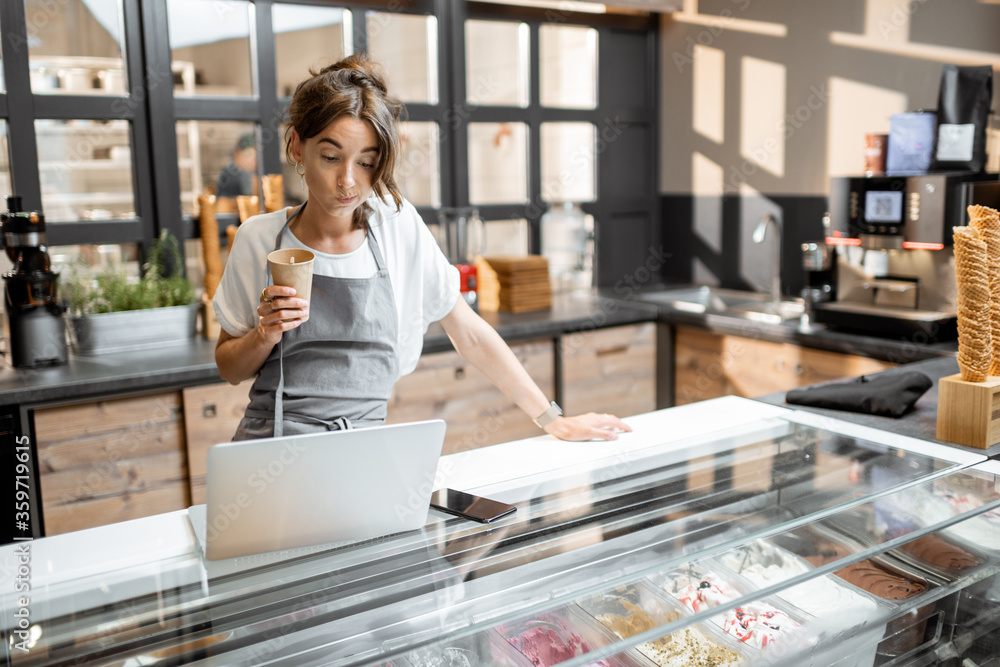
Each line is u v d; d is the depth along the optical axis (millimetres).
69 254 2953
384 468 1039
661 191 4230
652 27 4082
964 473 1306
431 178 3764
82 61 2836
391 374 1477
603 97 3977
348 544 1065
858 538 1119
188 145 3125
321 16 3279
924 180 2525
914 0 3010
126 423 2393
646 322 3457
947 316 2559
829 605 1130
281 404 1352
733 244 3861
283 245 1402
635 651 1044
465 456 1437
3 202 2760
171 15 3006
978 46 2828
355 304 1398
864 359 2717
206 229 2895
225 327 1444
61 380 2291
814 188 3463
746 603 1026
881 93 3160
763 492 1218
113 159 2939
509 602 926
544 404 1576
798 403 1806
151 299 2777
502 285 3383
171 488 2492
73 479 2334
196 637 847
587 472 1326
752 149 3715
